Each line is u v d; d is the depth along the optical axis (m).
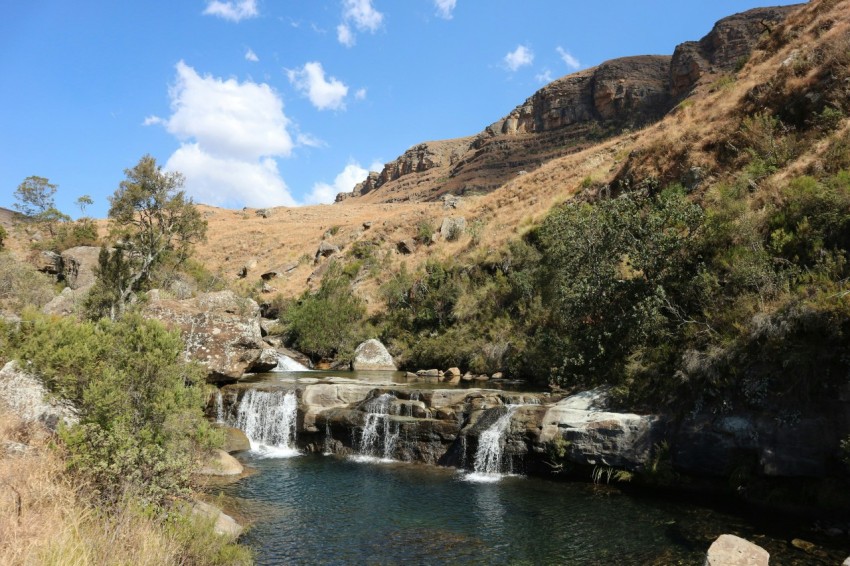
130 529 6.30
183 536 6.95
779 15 114.00
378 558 8.49
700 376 11.55
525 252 26.83
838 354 9.59
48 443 7.52
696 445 11.16
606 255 16.41
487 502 11.35
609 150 41.91
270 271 53.69
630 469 11.92
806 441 9.60
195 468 9.07
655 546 8.69
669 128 28.98
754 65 29.25
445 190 150.38
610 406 13.32
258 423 18.02
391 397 17.06
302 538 9.30
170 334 10.03
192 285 38.78
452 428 15.08
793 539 8.60
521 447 13.65
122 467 7.39
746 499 10.39
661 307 14.32
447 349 25.11
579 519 10.12
